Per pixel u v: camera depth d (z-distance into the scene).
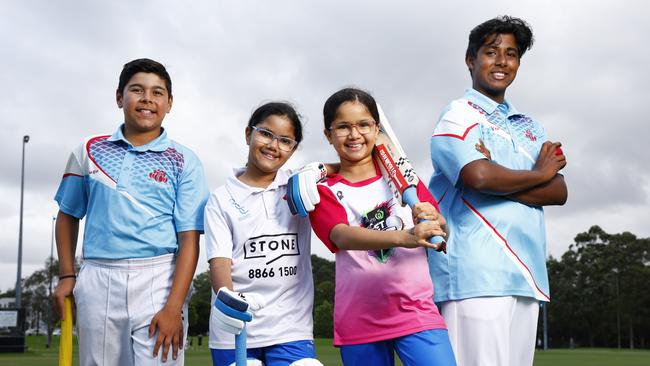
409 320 3.02
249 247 3.33
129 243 3.40
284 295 3.30
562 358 27.31
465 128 3.45
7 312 27.70
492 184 3.30
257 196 3.40
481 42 3.70
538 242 3.47
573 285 81.56
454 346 3.38
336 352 26.33
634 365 20.42
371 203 3.17
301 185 3.05
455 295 3.37
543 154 3.48
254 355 3.26
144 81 3.53
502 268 3.33
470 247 3.38
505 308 3.31
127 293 3.37
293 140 3.43
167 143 3.63
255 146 3.39
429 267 3.53
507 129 3.61
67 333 3.45
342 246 2.99
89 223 3.49
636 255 80.00
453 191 3.56
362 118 3.16
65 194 3.62
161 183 3.49
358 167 3.26
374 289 3.06
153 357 3.31
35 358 21.95
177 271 3.42
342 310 3.15
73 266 3.61
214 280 3.28
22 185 28.66
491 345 3.29
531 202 3.44
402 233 2.76
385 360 3.10
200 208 3.58
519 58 3.73
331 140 3.27
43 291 63.53
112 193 3.45
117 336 3.40
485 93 3.72
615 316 76.25
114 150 3.54
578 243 84.62
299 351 3.25
